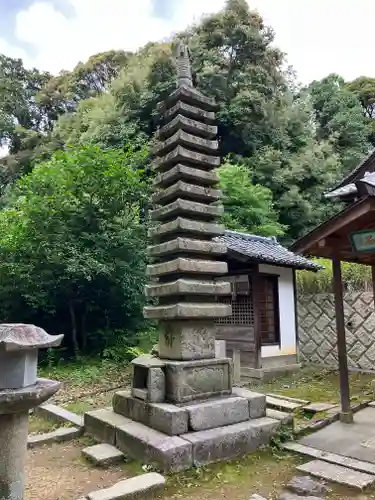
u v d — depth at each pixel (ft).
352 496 12.90
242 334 32.76
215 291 18.56
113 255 36.24
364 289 35.29
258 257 30.30
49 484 14.29
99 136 67.62
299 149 76.07
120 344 37.09
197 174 19.47
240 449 16.24
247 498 13.01
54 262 34.04
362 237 18.04
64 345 38.75
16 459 8.95
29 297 34.24
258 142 72.08
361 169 31.35
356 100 97.40
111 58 105.40
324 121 94.94
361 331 33.71
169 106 21.04
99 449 16.79
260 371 30.86
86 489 13.87
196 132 20.29
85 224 36.68
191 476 14.40
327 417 20.13
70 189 36.52
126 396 18.70
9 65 118.01
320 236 18.97
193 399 17.19
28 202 36.17
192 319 18.03
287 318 34.30
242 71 76.38
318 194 70.03
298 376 32.48
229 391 18.42
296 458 16.07
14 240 35.09
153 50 77.77
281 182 67.31
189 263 18.11
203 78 72.79
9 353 8.58
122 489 12.87
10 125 99.04
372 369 32.68
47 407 23.31
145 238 37.99
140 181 40.63
